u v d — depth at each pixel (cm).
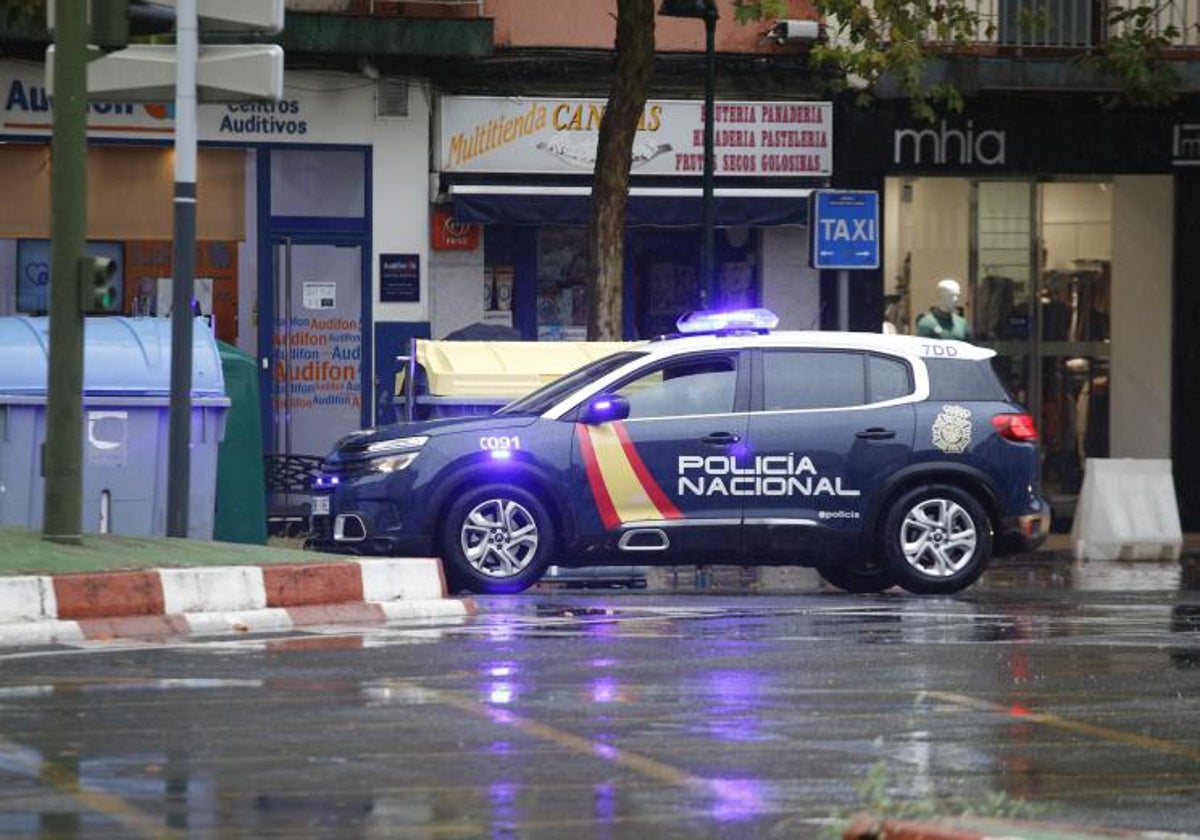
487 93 5547
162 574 3039
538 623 3178
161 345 3997
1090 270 5897
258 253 5472
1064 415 5916
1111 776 1989
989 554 3922
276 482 5262
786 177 5675
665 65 5584
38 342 3956
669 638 2978
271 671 2580
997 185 5841
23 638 2862
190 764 1955
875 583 4169
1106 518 5194
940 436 3891
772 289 5728
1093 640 3047
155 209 5431
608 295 4972
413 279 5541
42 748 2027
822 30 5553
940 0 5444
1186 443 5903
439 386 4309
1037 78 5603
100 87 3538
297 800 1802
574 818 1747
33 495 3903
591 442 3778
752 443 3819
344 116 5484
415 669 2614
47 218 5375
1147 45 5369
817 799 1839
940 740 2159
